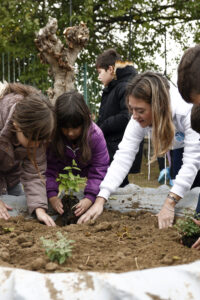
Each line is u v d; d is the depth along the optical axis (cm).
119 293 124
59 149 288
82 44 671
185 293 127
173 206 261
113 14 954
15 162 313
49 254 184
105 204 315
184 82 176
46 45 643
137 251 205
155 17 1138
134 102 240
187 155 260
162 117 236
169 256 189
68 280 129
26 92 256
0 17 862
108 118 406
